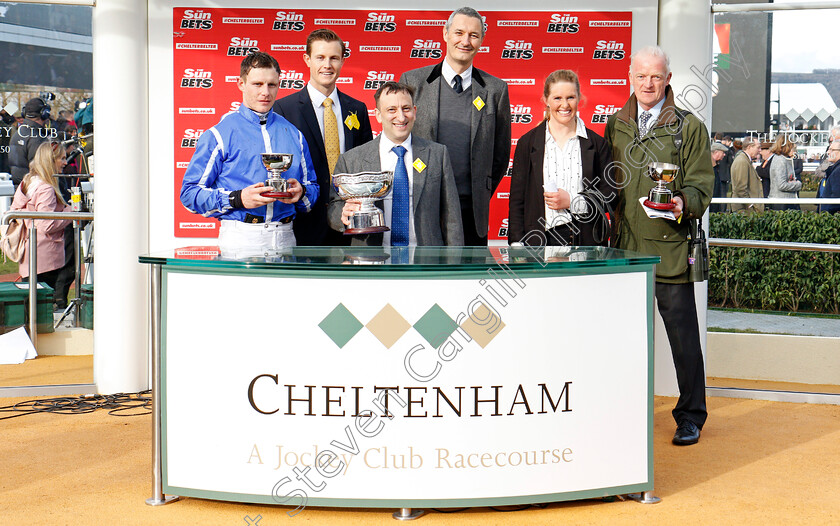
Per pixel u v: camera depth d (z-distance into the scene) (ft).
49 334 19.35
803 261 18.56
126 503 11.28
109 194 17.90
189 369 10.98
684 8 17.74
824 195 18.26
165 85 18.16
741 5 18.10
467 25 15.52
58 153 18.92
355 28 18.11
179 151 18.26
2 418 15.98
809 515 10.88
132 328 18.20
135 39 17.81
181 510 11.05
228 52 18.16
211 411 10.93
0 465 12.98
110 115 17.76
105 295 18.11
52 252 19.19
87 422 15.71
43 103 18.67
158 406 11.12
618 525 10.53
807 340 18.75
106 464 13.04
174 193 18.30
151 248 18.42
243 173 14.10
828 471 12.80
